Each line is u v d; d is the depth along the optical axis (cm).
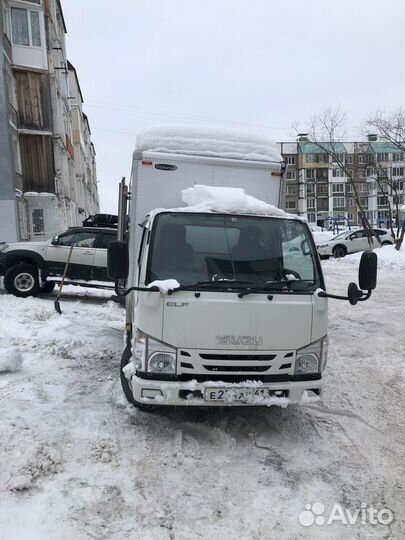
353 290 434
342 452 421
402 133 2588
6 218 2064
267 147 580
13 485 347
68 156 3381
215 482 367
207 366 405
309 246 450
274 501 344
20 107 2322
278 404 411
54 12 2945
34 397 523
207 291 407
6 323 845
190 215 447
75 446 414
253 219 453
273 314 411
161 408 493
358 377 631
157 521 318
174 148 555
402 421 493
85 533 303
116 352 709
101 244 1166
